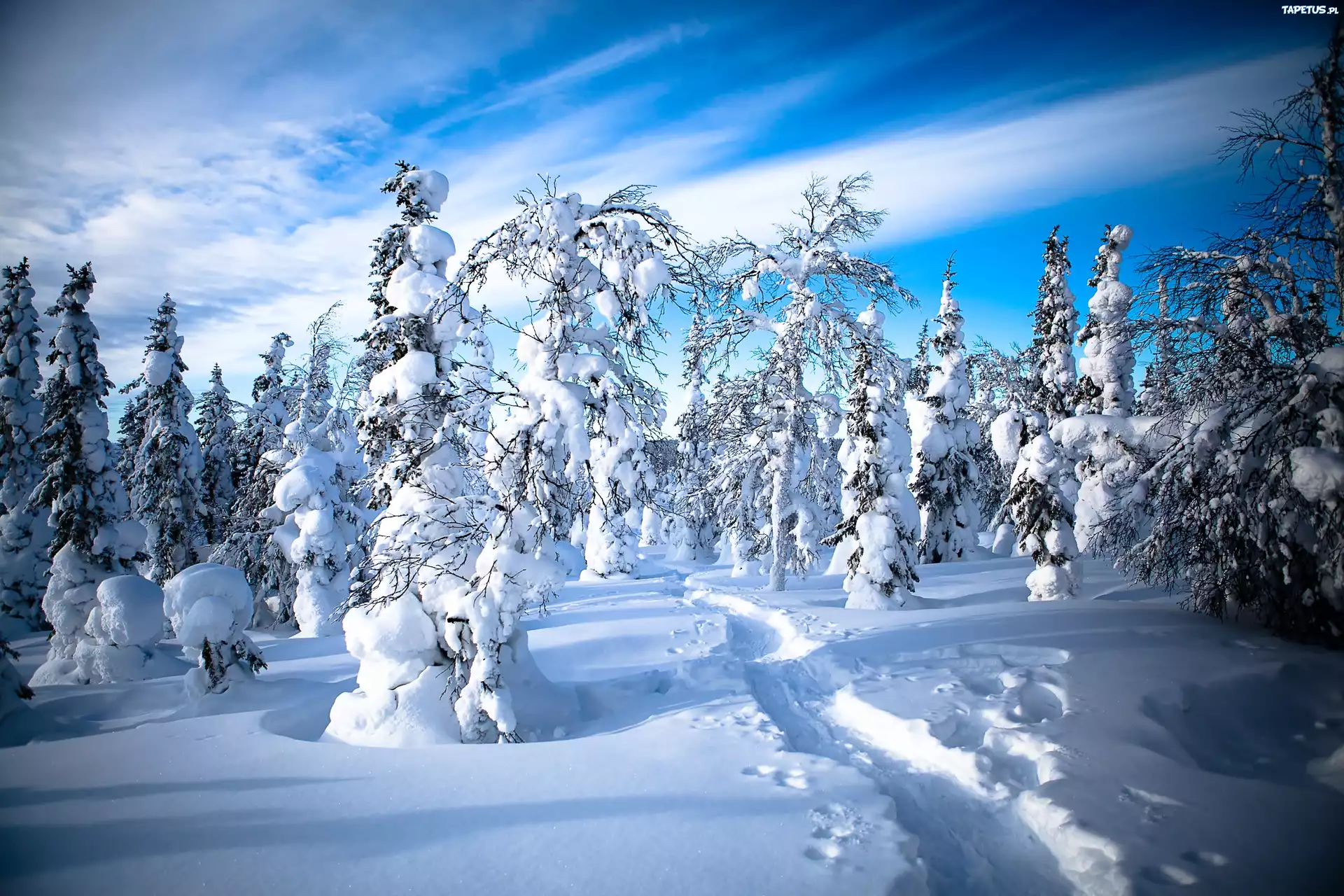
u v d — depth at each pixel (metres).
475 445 11.00
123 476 36.72
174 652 22.36
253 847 5.97
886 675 10.85
